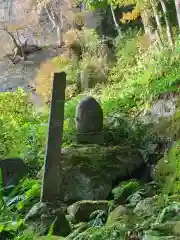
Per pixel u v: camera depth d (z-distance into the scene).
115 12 19.44
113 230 4.16
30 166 7.92
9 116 11.55
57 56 19.81
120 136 8.47
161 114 9.05
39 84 17.88
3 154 8.83
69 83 17.27
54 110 4.88
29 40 23.58
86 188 6.58
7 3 23.67
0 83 21.20
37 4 22.72
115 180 6.86
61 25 21.95
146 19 15.23
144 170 7.30
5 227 4.09
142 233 4.10
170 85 8.91
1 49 22.91
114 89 13.78
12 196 5.93
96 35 18.53
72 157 6.97
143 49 15.18
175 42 11.98
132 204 5.31
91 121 8.12
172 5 15.00
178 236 3.93
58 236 4.45
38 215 4.66
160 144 7.82
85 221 5.43
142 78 11.13
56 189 4.78
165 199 5.01
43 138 9.08
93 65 17.08
